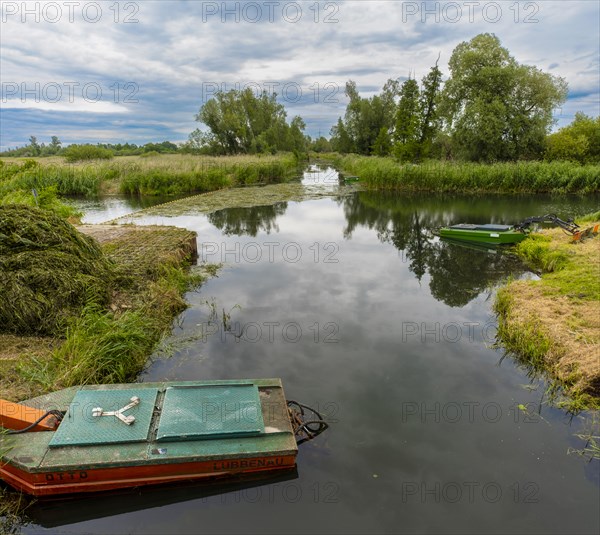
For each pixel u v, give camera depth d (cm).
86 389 354
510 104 2534
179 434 298
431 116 2533
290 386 424
